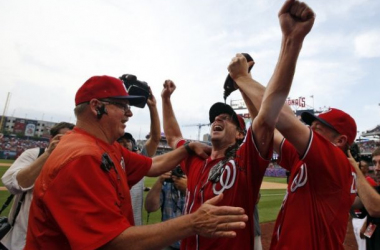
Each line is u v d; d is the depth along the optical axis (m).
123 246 1.14
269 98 1.43
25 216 2.60
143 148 3.77
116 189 1.47
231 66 1.84
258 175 1.77
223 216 1.10
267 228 7.85
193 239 1.88
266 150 1.66
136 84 2.46
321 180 1.59
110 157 1.54
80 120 1.69
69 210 1.17
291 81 1.36
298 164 1.86
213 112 2.24
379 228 2.96
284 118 1.51
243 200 1.79
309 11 1.20
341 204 1.63
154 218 8.04
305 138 1.52
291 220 1.72
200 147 2.35
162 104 3.03
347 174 1.66
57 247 1.30
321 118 2.02
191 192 2.16
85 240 1.12
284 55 1.32
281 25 1.28
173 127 2.98
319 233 1.61
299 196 1.74
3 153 38.53
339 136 1.98
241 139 2.20
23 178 2.52
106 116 1.67
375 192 2.23
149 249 1.14
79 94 1.70
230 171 1.84
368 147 37.72
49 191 1.23
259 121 1.56
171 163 2.39
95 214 1.17
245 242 1.77
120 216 1.24
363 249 4.25
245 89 1.73
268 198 14.43
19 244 2.56
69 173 1.22
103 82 1.69
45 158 2.53
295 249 1.63
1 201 8.85
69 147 1.39
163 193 3.46
